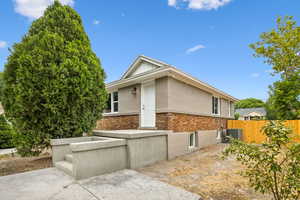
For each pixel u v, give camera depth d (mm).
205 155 7051
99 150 4340
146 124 7750
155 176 4340
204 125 9422
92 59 6121
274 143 2113
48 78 4977
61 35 5641
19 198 2924
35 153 5586
